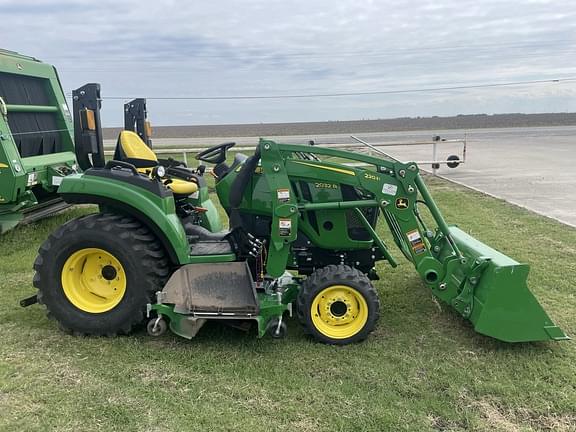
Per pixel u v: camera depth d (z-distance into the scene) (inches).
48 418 120.4
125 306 158.9
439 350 154.8
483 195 425.1
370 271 183.3
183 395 130.6
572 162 665.0
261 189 166.9
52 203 324.5
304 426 118.3
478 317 152.4
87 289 165.2
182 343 159.2
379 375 140.4
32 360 147.9
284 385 135.3
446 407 125.6
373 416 121.9
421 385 135.4
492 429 117.8
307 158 176.9
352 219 171.6
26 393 130.8
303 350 154.8
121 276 163.5
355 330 158.2
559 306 190.1
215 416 121.6
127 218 163.5
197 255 162.1
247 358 149.7
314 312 158.2
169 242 158.6
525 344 158.1
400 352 153.6
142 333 165.8
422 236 161.6
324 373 141.6
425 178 540.4
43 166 290.7
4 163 262.5
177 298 156.9
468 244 183.5
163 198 160.1
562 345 157.4
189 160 697.0
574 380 137.5
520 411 124.6
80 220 162.1
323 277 157.1
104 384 135.2
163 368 143.6
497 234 295.7
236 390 132.6
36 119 310.0
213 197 420.5
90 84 176.2
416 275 225.0
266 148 154.8
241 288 156.6
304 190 164.9
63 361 147.4
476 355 151.6
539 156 756.6
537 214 347.9
